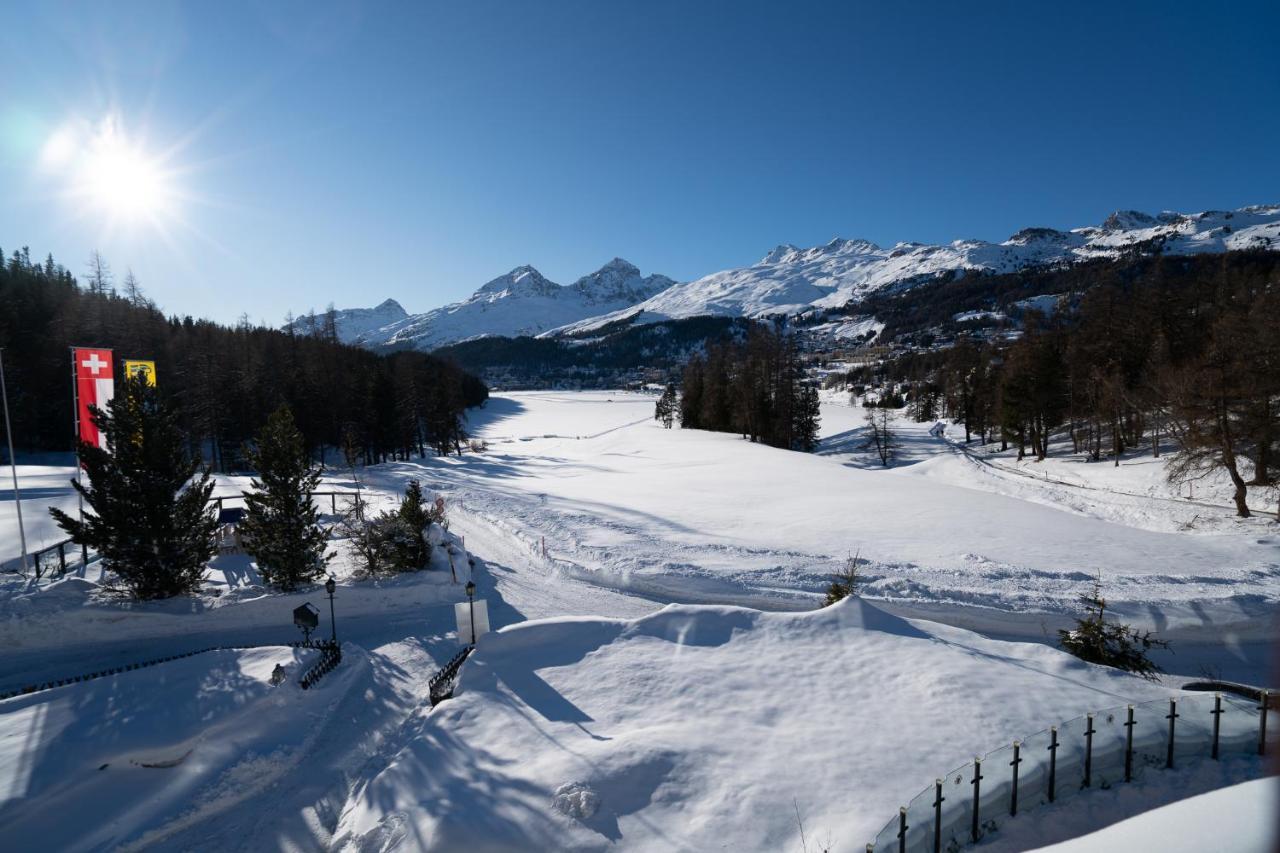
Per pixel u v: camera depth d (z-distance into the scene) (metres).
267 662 13.31
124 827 8.77
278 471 18.23
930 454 58.75
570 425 108.75
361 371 67.50
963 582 18.92
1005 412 51.00
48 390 51.72
